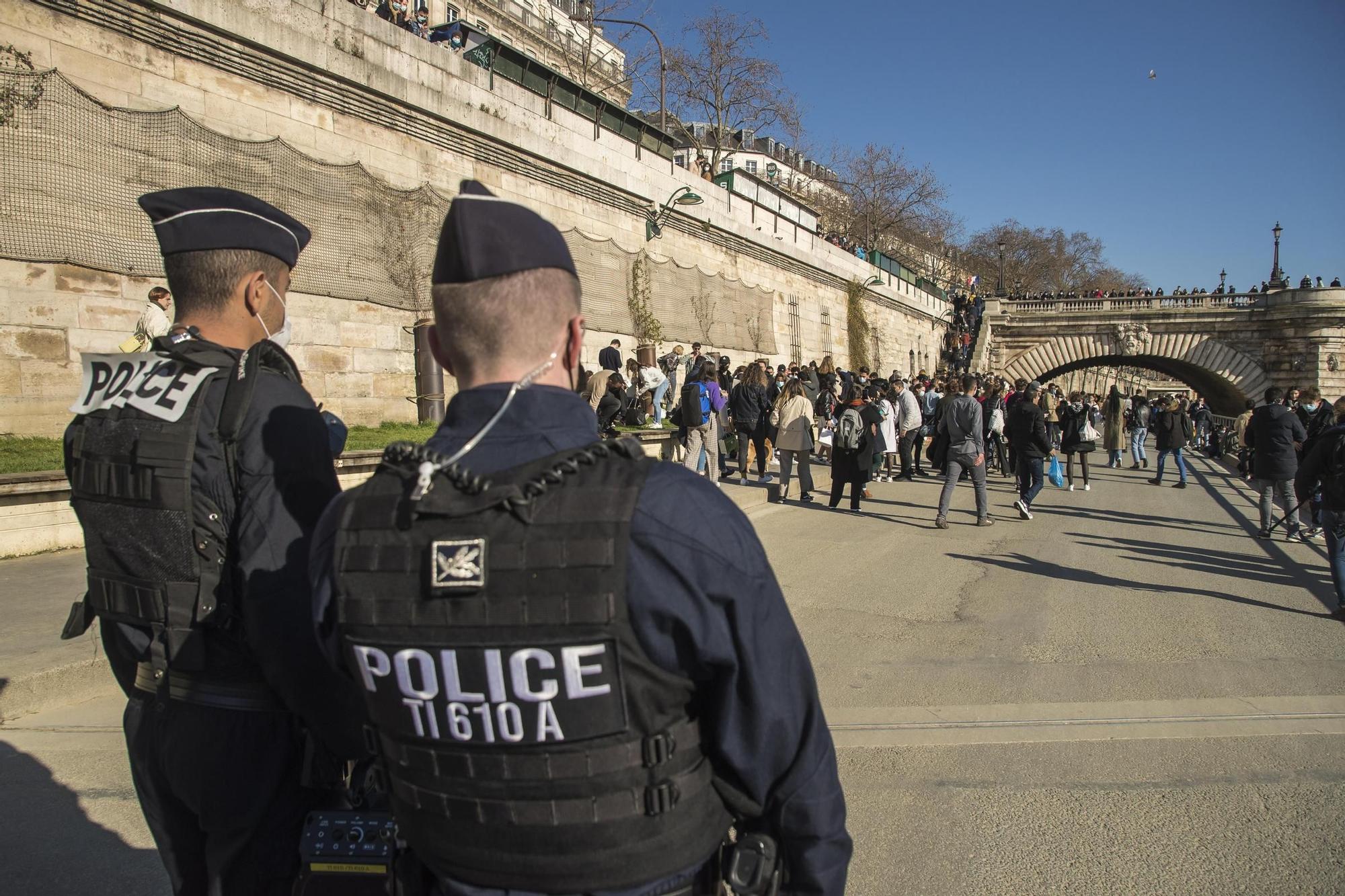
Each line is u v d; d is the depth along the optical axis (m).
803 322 29.09
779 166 60.19
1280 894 3.04
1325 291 40.12
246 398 1.70
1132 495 15.20
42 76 7.93
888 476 16.14
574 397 1.41
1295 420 10.20
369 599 1.29
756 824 1.39
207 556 1.69
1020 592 7.32
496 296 1.38
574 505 1.24
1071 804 3.67
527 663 1.20
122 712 4.53
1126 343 45.75
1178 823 3.51
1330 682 5.12
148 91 9.12
